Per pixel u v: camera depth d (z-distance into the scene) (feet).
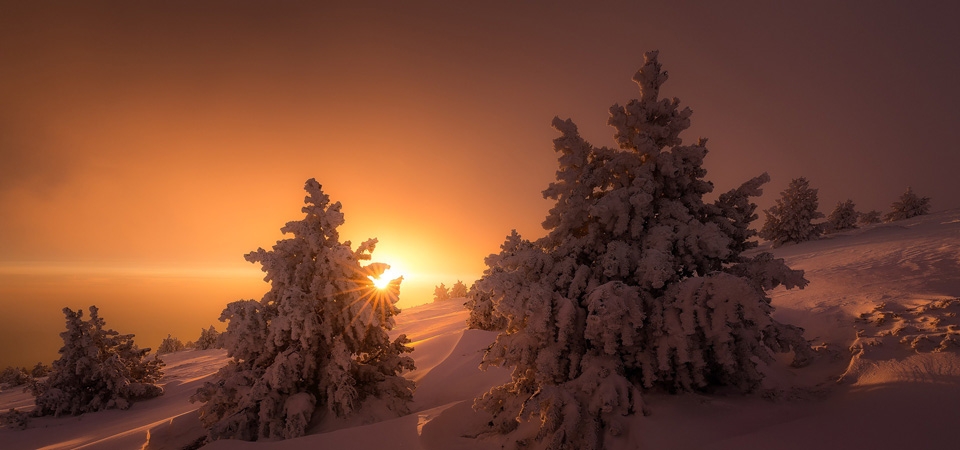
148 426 44.50
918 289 29.45
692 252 21.06
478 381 42.80
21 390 102.99
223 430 30.76
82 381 69.82
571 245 23.49
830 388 18.12
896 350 19.34
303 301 34.76
